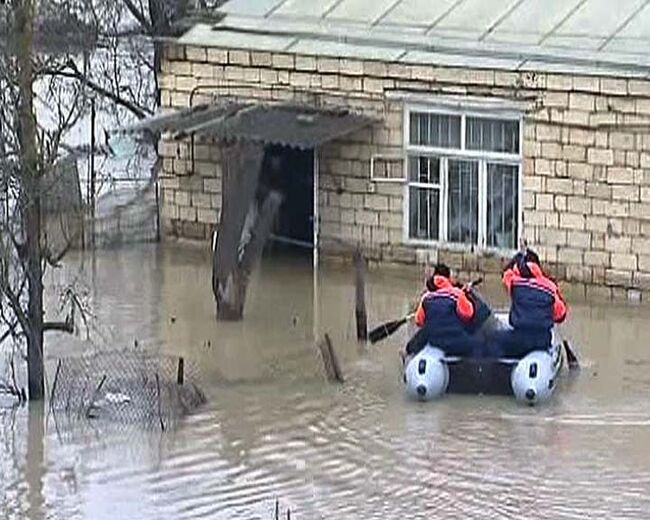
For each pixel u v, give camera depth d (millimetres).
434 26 34875
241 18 36656
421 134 34406
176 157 36750
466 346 26828
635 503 22500
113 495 22969
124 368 27703
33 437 25203
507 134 33594
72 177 37438
